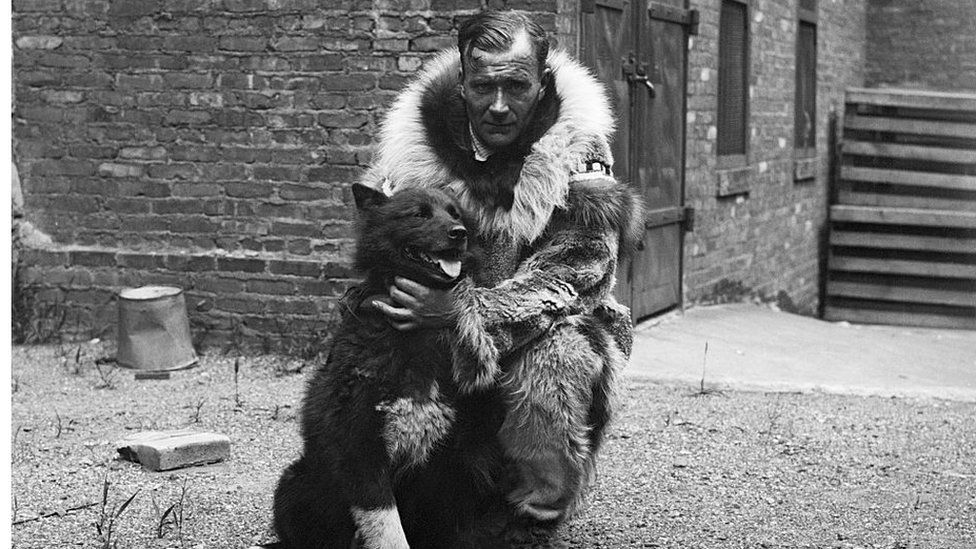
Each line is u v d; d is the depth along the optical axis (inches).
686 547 182.4
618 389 157.9
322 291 333.7
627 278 356.8
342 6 326.6
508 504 158.6
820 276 606.2
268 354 334.3
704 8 414.0
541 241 155.9
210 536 183.2
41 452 233.9
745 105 467.2
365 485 144.6
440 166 156.9
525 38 152.9
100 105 347.6
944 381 333.4
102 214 350.0
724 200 447.2
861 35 700.0
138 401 280.2
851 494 214.4
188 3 338.0
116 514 188.7
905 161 588.4
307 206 335.0
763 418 273.3
